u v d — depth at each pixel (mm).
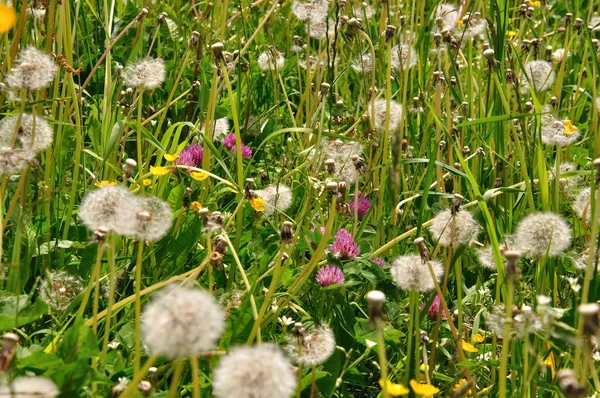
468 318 1438
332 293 1370
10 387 1063
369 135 1702
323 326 1304
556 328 1298
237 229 1458
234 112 1503
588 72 1875
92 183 1562
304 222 1584
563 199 1664
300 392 1233
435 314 1426
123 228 1174
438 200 1656
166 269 1438
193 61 1925
